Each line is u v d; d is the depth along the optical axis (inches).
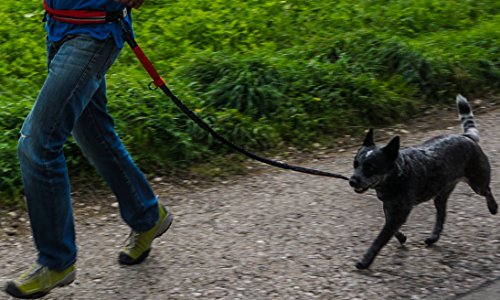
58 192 156.8
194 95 269.3
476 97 303.3
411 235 194.7
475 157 190.1
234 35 323.0
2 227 204.7
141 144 241.9
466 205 210.5
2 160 222.4
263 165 244.5
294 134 262.7
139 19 338.6
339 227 199.9
